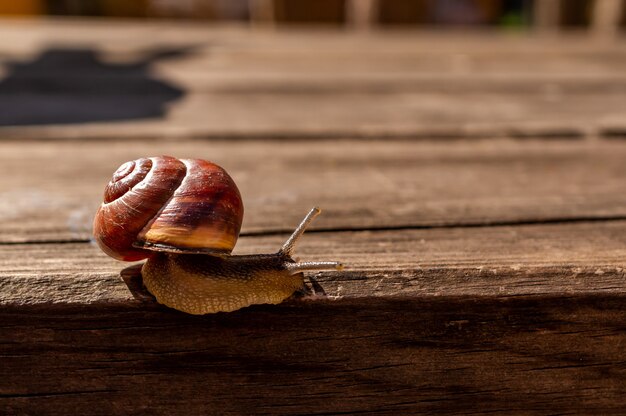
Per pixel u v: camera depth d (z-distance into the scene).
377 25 0.59
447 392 0.17
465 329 0.17
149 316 0.17
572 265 0.18
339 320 0.17
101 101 0.32
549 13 0.64
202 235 0.17
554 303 0.17
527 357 0.17
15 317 0.17
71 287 0.17
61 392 0.17
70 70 0.38
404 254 0.18
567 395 0.17
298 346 0.17
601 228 0.20
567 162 0.25
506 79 0.38
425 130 0.28
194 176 0.17
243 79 0.37
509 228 0.20
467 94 0.35
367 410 0.17
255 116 0.30
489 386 0.17
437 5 0.71
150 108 0.31
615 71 0.40
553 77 0.39
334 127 0.28
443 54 0.44
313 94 0.34
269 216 0.21
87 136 0.26
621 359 0.17
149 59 0.41
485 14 0.74
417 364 0.17
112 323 0.17
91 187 0.22
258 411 0.17
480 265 0.17
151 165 0.17
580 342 0.17
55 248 0.19
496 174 0.24
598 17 0.60
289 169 0.24
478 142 0.27
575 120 0.30
